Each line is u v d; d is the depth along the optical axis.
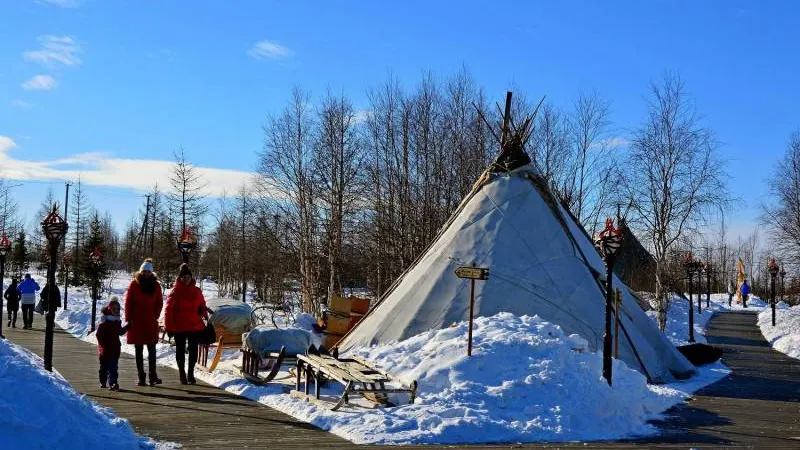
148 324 13.13
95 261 25.31
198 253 57.59
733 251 97.00
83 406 8.52
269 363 14.47
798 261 48.34
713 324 38.56
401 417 9.95
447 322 15.19
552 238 16.56
